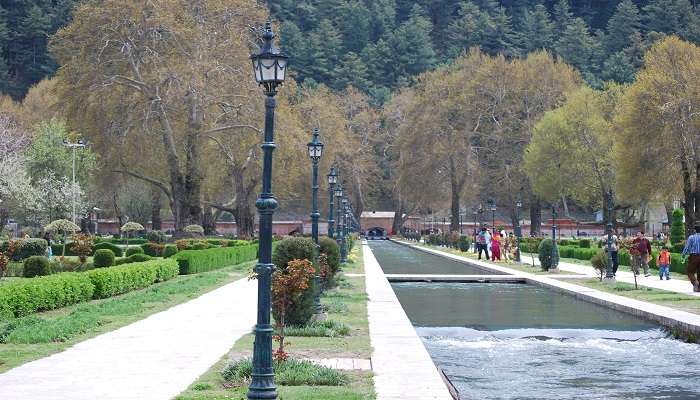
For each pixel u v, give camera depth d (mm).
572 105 80062
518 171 92000
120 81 60125
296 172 74062
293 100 105750
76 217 71938
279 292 13922
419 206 117750
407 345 15547
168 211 122312
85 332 17516
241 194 74375
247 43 65625
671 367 16000
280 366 12508
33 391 11156
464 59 99812
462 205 108625
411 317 24078
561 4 184875
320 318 18828
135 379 12070
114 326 18578
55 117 75375
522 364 16391
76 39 59969
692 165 62625
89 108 59312
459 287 34875
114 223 115500
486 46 175750
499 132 92625
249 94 62938
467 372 15516
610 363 16453
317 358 14055
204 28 62031
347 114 130250
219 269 43594
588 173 79875
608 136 76688
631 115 62312
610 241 34156
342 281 30922
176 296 26156
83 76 59125
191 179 62875
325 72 158125
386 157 131625
